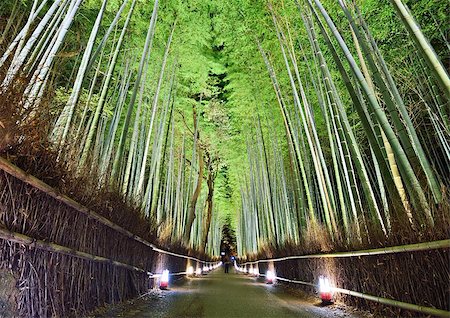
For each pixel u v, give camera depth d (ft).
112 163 16.26
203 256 53.83
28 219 7.20
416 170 9.41
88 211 9.80
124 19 21.53
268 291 22.54
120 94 17.58
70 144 9.83
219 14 28.81
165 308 13.56
